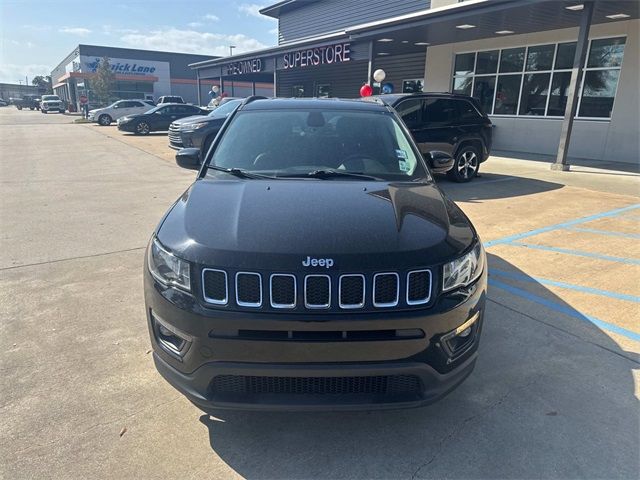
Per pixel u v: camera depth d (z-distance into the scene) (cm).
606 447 242
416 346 218
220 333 216
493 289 439
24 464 228
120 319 378
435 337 221
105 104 4897
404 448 244
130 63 5575
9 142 1873
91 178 1051
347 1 2258
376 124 375
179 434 252
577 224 655
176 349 232
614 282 454
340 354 213
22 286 443
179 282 227
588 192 872
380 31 1441
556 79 1374
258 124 370
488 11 1102
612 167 1166
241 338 214
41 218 698
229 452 240
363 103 415
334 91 2502
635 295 425
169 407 273
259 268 214
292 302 215
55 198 838
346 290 214
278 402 221
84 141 1930
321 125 368
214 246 226
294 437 251
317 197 274
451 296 228
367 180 315
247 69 2481
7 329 361
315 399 221
